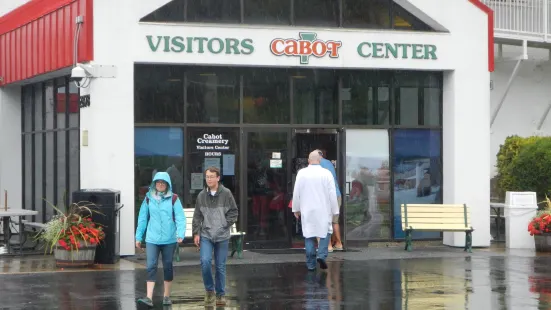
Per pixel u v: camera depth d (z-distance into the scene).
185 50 20.31
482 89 22.36
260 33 20.88
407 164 22.59
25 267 18.27
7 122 25.53
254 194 21.50
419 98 22.64
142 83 20.73
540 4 26.08
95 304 13.82
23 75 23.28
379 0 22.25
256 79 21.52
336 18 22.00
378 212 22.39
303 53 21.14
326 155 22.02
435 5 22.05
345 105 22.14
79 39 19.67
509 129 27.17
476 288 15.52
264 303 14.00
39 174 24.47
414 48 21.86
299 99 21.84
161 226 13.70
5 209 21.14
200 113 21.14
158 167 20.84
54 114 23.09
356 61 21.52
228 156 21.33
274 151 21.64
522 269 18.05
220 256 13.93
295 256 20.14
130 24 19.86
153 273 13.73
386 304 13.91
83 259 18.16
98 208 18.66
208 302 13.96
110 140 19.72
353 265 18.56
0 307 13.52
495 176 26.12
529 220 22.17
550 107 27.42
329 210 17.67
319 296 14.65
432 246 22.50
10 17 24.47
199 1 21.03
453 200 22.22
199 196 14.03
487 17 22.38
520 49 27.08
